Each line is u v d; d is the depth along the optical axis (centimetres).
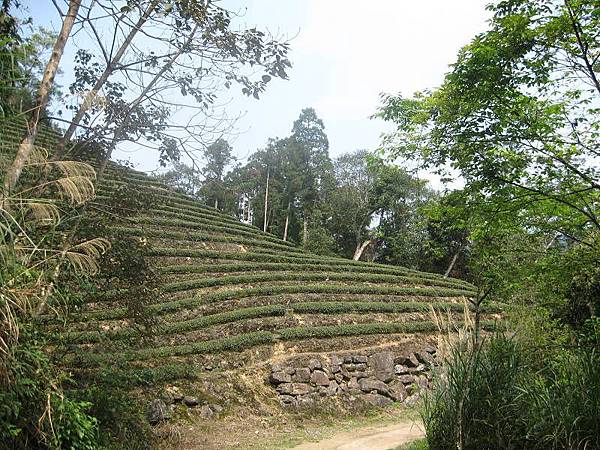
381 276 2488
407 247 4000
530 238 838
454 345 813
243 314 1747
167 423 1128
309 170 5128
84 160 813
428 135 811
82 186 617
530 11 705
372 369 1597
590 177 747
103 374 892
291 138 5278
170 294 1853
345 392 1502
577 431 631
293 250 2894
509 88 720
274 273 2250
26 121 623
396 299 2212
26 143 604
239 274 2167
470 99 741
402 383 1617
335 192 4844
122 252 893
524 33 704
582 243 812
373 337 1772
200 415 1220
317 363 1516
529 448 688
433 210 866
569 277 834
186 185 902
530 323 838
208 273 2130
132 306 948
